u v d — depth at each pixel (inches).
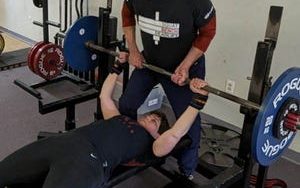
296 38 98.3
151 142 74.5
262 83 66.7
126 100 85.0
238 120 116.7
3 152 102.1
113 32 96.4
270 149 66.2
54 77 129.7
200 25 73.7
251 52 108.3
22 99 134.6
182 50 79.0
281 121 63.7
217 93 69.6
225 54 114.5
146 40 80.9
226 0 108.7
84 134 67.7
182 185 85.0
